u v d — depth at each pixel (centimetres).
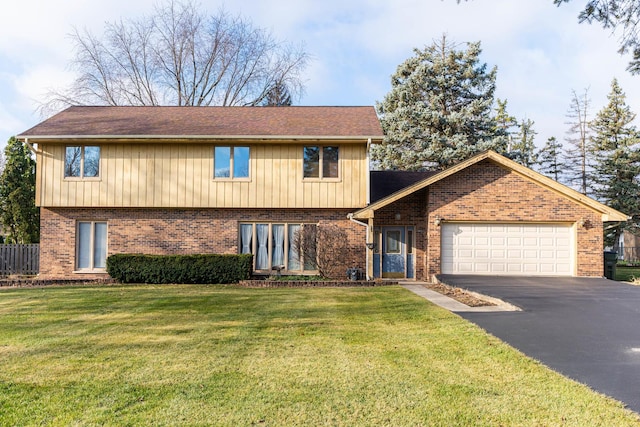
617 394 486
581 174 3831
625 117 3278
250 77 3188
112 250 1691
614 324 828
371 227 1596
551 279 1490
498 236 1619
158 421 416
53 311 987
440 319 874
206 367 576
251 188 1680
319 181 1677
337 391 492
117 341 713
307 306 1051
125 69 2948
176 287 1430
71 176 1683
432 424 412
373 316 920
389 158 2906
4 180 2255
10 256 1853
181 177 1680
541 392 489
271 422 416
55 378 533
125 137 1620
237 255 1572
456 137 2767
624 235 3794
